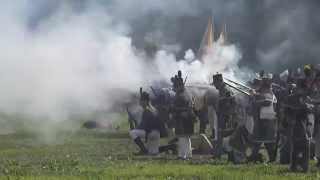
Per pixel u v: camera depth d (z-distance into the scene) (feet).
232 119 73.41
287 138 67.67
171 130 91.30
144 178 54.19
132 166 64.39
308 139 60.49
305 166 60.18
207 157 78.18
